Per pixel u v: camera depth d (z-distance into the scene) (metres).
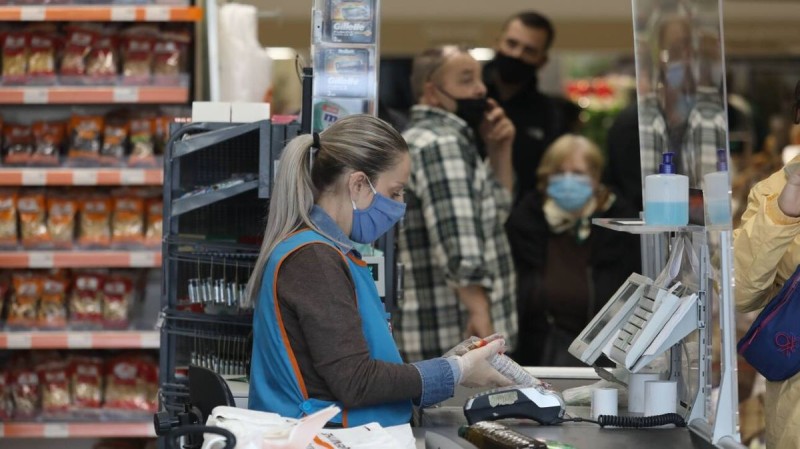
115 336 11.73
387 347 6.01
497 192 11.90
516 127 12.49
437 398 6.00
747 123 14.41
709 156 5.93
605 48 13.63
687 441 5.97
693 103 6.22
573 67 14.74
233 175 7.75
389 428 5.81
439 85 11.29
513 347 11.39
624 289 6.85
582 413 6.78
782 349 6.49
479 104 11.39
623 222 6.68
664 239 7.10
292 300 5.73
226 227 7.84
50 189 12.21
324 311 5.69
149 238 12.02
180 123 7.75
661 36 6.89
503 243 11.27
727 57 14.66
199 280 7.58
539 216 11.68
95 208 12.08
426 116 10.91
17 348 11.92
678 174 6.53
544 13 13.54
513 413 6.22
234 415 5.18
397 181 6.04
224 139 7.41
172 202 7.61
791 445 6.59
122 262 11.74
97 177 11.70
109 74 11.82
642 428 6.25
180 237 7.64
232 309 7.61
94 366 12.08
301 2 13.03
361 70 7.40
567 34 13.59
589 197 11.70
